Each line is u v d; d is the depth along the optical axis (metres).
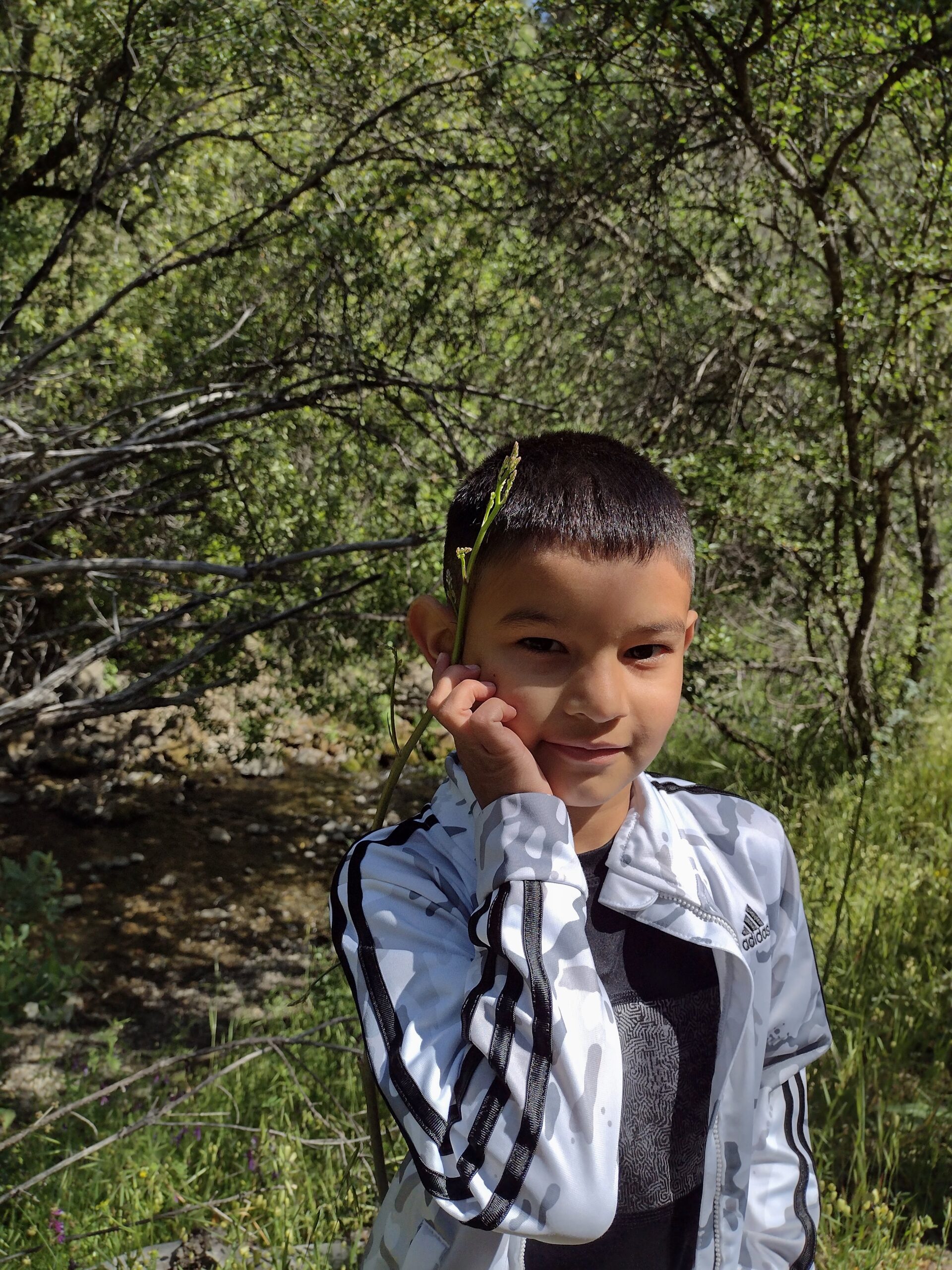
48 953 6.64
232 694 9.06
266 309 5.43
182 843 8.20
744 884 1.26
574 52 5.04
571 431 1.23
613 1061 1.00
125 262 6.10
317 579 4.78
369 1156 2.88
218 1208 2.94
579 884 1.05
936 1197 2.85
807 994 1.30
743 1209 1.18
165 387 5.41
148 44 5.15
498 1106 0.98
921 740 6.57
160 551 5.53
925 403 5.61
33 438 4.55
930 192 5.09
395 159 5.13
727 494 5.45
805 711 6.84
